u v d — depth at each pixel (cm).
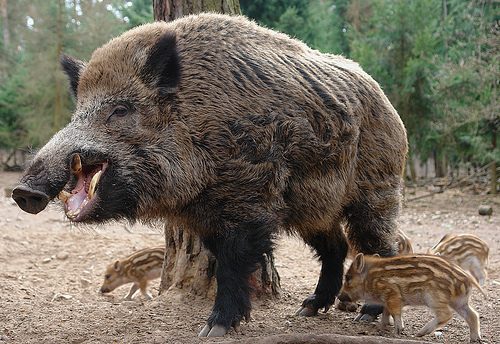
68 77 491
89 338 473
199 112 445
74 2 2708
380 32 2047
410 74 1923
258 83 460
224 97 449
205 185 449
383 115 539
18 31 3609
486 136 1716
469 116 1588
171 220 476
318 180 484
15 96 2850
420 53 1936
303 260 905
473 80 1617
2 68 3266
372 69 1992
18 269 856
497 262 892
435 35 2002
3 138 2856
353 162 512
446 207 1639
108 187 432
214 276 600
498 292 679
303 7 2459
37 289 724
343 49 2945
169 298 599
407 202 1741
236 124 446
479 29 1672
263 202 457
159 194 446
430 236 1200
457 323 541
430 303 478
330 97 487
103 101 443
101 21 2617
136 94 443
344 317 566
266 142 452
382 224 547
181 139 443
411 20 1978
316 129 477
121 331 495
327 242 571
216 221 458
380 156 533
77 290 749
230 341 400
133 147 439
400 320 495
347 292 521
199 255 602
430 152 2217
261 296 617
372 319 546
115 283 718
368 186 532
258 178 451
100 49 470
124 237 1102
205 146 445
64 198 425
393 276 492
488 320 552
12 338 482
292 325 522
